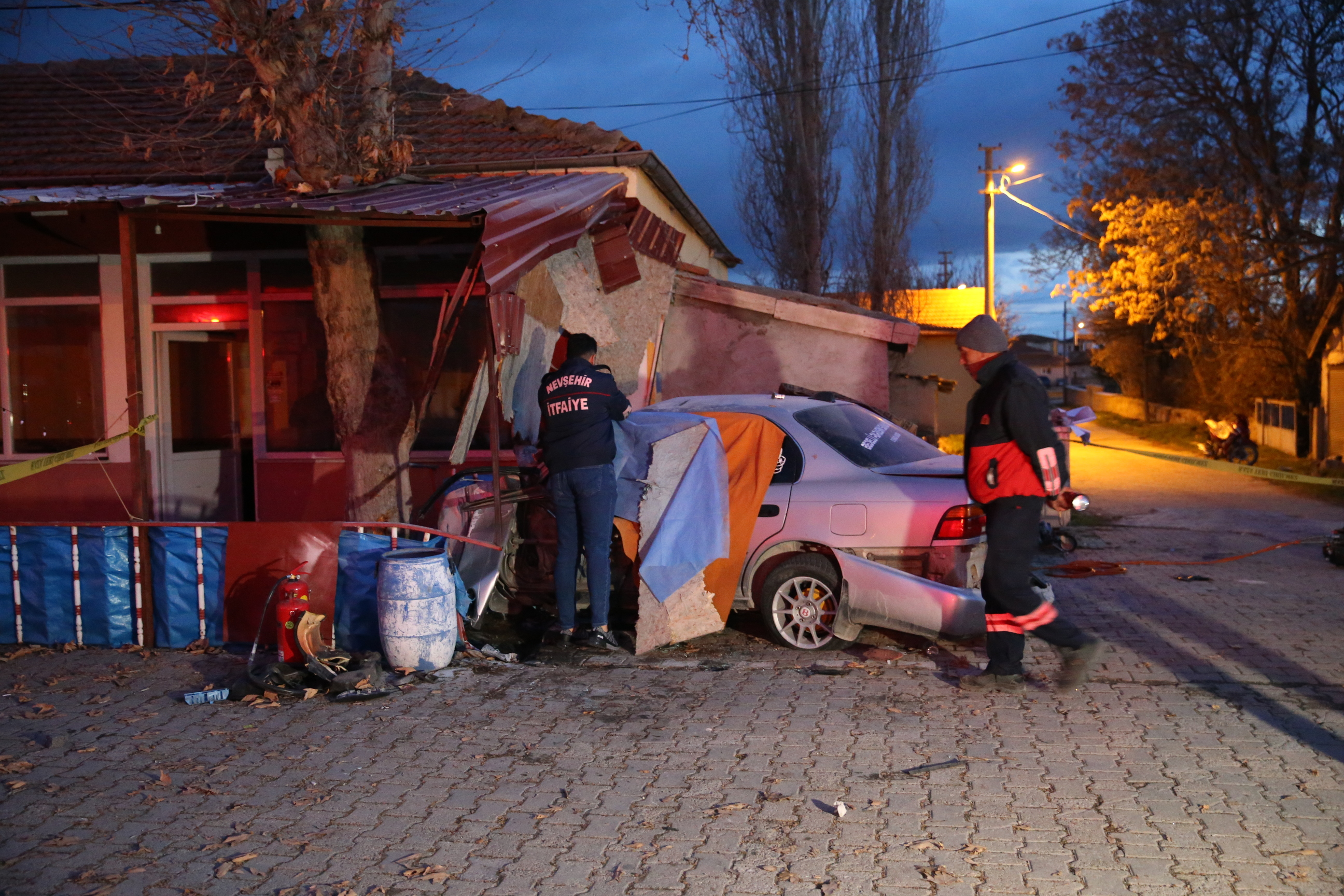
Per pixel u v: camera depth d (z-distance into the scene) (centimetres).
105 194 809
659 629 629
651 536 643
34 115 1205
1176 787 416
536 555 710
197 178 1009
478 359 899
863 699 538
